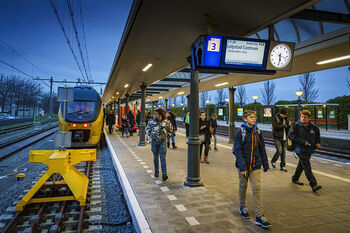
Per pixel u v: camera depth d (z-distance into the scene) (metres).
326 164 7.81
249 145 3.48
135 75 10.38
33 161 4.93
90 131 10.95
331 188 5.14
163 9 4.32
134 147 11.14
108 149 12.30
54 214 4.32
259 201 3.40
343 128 20.00
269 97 37.03
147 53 7.11
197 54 4.53
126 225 4.02
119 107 21.88
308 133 4.94
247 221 3.50
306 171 4.97
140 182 5.51
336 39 5.76
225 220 3.53
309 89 30.73
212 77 12.25
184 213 3.77
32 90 60.91
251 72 4.59
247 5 3.85
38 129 24.19
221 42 4.38
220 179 5.83
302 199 4.46
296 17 4.46
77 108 11.20
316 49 6.29
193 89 5.25
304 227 3.33
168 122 5.79
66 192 5.46
